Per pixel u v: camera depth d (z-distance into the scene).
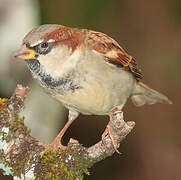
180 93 13.51
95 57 7.53
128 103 13.62
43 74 7.31
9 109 6.88
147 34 14.10
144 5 14.14
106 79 7.61
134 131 13.52
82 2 13.62
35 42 7.04
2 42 11.51
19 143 6.81
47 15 13.12
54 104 11.93
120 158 13.43
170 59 13.79
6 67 11.61
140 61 13.90
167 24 14.11
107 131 7.00
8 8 11.60
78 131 13.70
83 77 7.34
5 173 6.95
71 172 6.76
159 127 13.42
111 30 14.09
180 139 13.32
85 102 7.58
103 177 13.34
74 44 7.30
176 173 13.17
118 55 8.15
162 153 13.30
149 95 9.91
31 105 11.55
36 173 6.71
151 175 13.27
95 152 6.80
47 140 11.69
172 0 14.15
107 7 13.94
